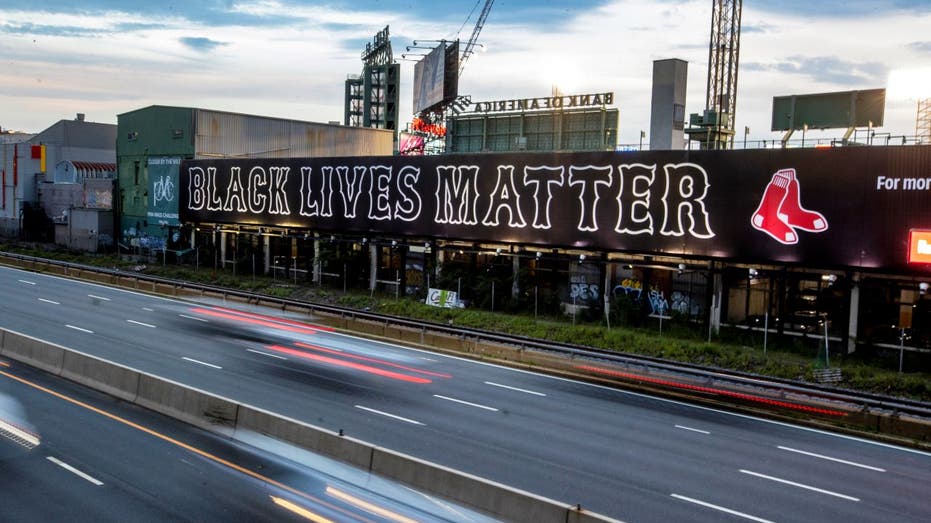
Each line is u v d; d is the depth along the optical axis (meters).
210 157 74.31
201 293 53.25
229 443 20.73
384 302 48.94
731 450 22.08
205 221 69.50
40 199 97.44
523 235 46.62
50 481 17.70
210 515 15.96
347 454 18.41
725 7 70.81
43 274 63.62
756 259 37.66
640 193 41.59
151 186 77.75
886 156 33.84
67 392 25.58
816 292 37.12
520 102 76.38
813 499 18.12
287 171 61.50
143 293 53.97
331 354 34.41
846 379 30.66
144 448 20.14
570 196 44.47
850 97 45.19
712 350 34.69
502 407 25.97
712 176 38.97
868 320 35.22
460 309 45.44
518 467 19.52
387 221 54.34
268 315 45.69
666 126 56.44
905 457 22.23
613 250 42.78
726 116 61.34
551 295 45.62
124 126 82.00
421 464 16.97
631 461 20.52
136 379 24.67
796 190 36.31
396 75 119.50
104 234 82.69
